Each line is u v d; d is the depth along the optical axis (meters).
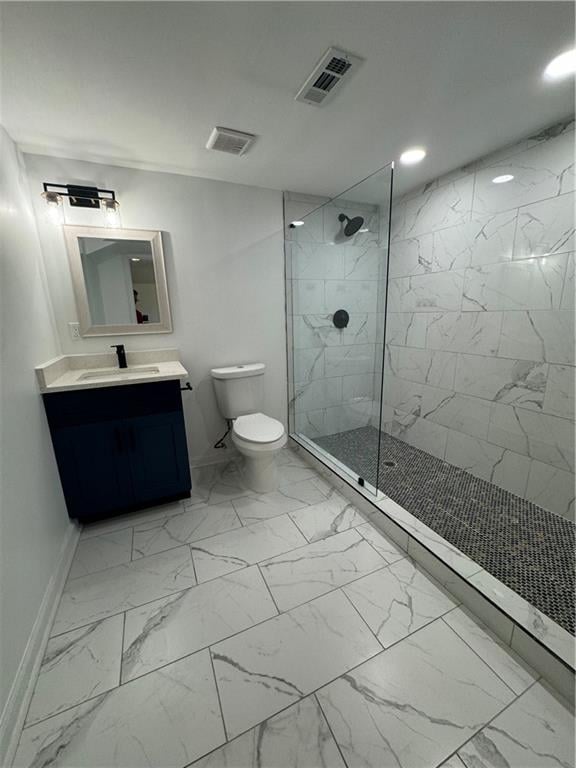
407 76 1.30
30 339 1.55
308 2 0.97
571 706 1.03
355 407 2.57
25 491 1.29
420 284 2.61
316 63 1.22
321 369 2.73
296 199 2.54
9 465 1.18
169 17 1.01
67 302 2.01
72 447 1.76
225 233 2.36
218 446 2.66
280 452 2.87
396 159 2.02
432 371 2.60
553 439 1.85
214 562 1.63
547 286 1.79
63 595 1.46
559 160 1.67
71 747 0.95
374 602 1.40
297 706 1.04
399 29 1.08
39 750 0.95
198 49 1.14
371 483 2.18
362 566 1.60
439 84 1.35
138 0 0.95
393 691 1.08
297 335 2.78
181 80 1.29
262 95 1.39
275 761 0.92
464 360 2.33
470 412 2.32
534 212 1.81
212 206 2.29
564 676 1.05
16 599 1.10
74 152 1.83
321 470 2.47
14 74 1.22
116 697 1.07
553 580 1.41
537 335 1.87
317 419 2.84
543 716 1.00
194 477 2.45
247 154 1.91
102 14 0.99
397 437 3.03
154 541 1.78
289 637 1.26
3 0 0.93
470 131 1.73
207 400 2.55
